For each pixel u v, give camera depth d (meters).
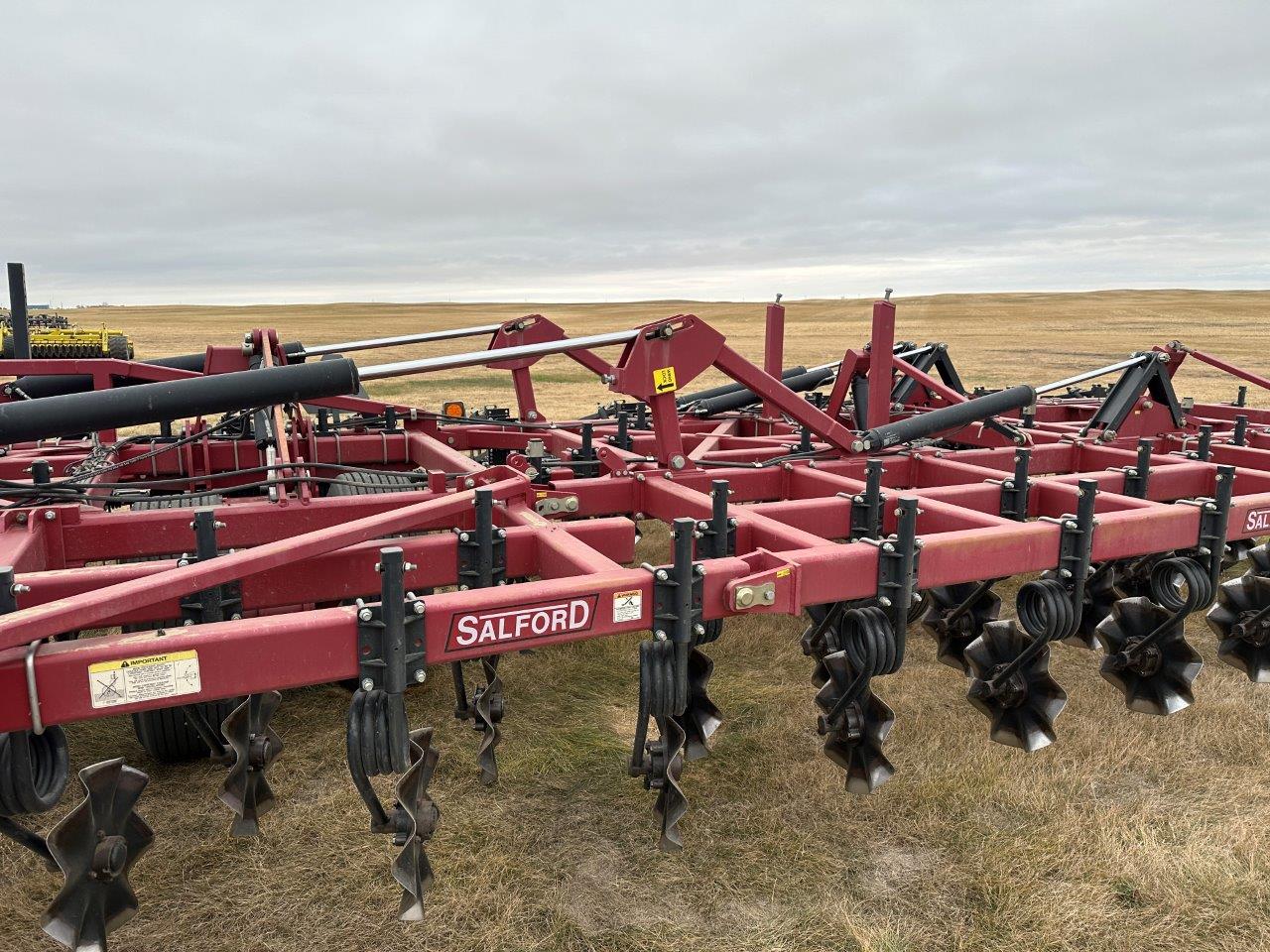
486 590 2.56
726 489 3.24
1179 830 3.43
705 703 3.46
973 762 3.93
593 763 4.05
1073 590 3.37
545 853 3.37
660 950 2.86
